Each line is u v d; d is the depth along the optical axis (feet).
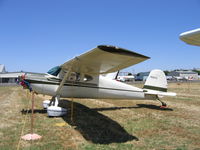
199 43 8.23
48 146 11.79
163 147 12.17
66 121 18.22
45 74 22.43
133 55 12.98
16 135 13.71
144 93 26.07
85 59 16.34
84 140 13.12
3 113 21.22
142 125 17.24
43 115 20.71
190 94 49.08
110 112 23.26
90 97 23.86
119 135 14.39
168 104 30.78
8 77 136.36
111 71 20.13
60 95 22.16
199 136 14.43
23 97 39.22
